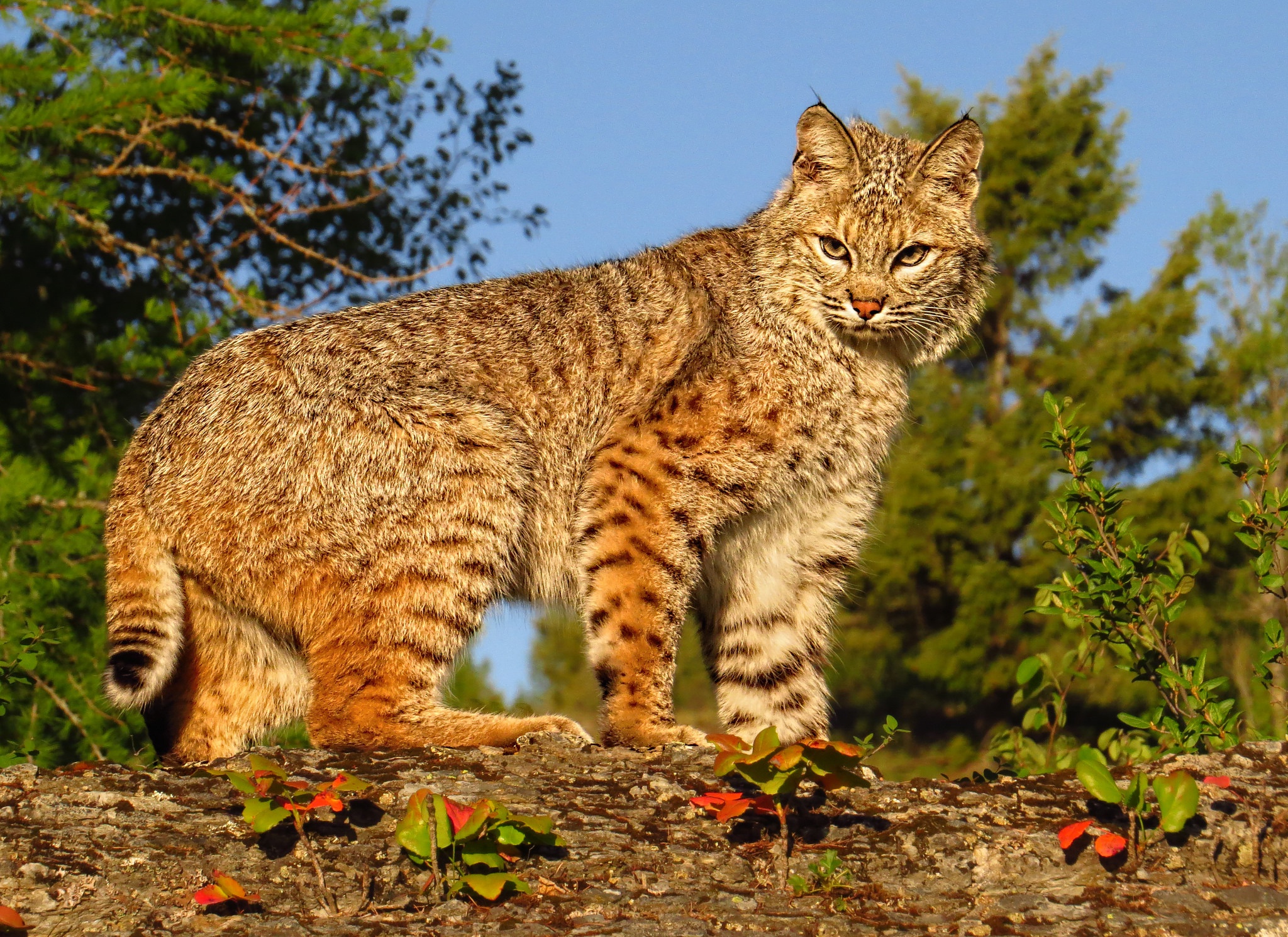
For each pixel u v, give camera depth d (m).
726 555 5.94
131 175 10.96
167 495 5.44
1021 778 4.47
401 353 5.64
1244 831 3.84
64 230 9.97
